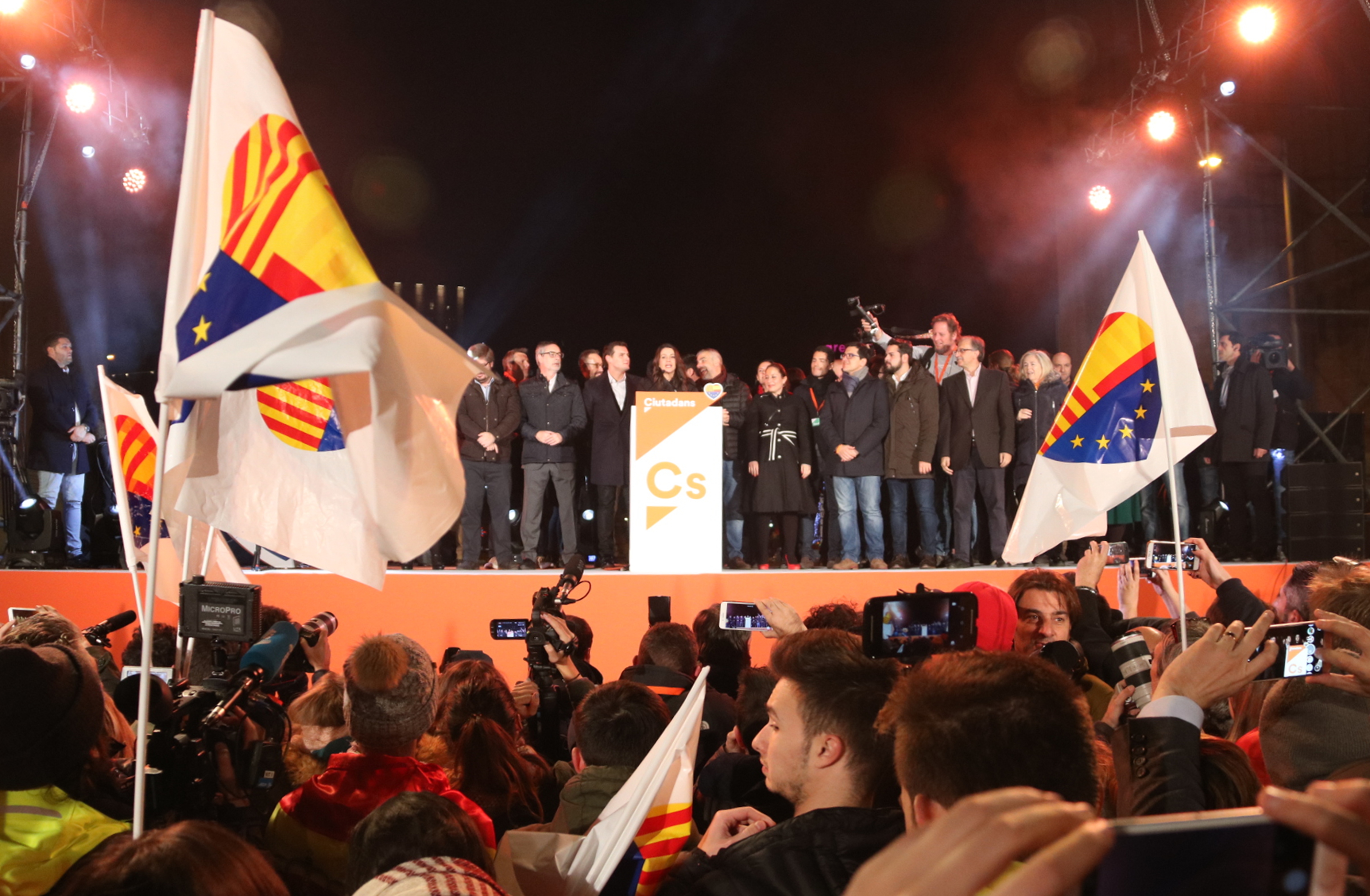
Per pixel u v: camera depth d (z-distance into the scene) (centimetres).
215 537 366
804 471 796
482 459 776
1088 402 375
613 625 711
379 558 244
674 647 376
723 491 802
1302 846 68
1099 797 142
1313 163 1164
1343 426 1038
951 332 854
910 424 799
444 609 711
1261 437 858
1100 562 349
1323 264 1158
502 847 197
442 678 335
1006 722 122
